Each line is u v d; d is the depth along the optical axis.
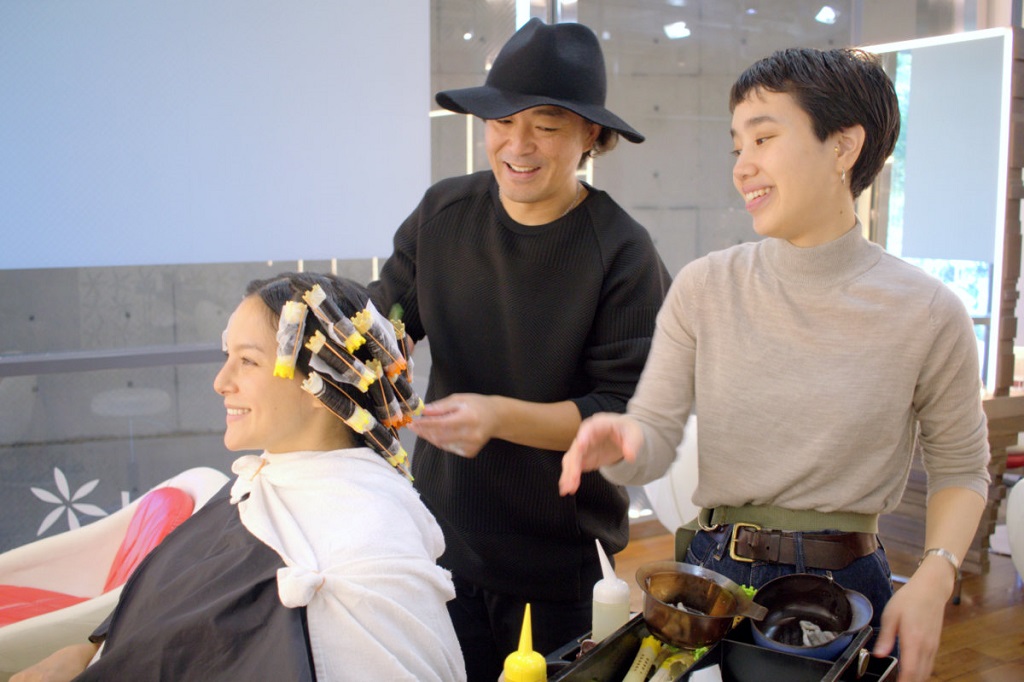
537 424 1.42
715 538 1.20
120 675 1.05
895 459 1.13
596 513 1.65
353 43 2.66
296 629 1.01
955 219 3.06
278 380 1.14
